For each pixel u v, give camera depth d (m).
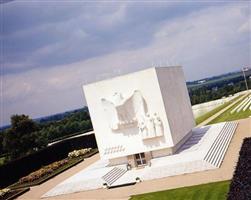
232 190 31.61
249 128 66.19
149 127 53.88
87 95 56.88
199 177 43.41
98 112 56.56
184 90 70.38
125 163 56.94
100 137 56.88
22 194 57.25
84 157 77.44
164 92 55.81
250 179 32.88
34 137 105.19
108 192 47.12
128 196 43.19
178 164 48.28
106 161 63.88
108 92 55.81
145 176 48.72
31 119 107.56
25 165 75.44
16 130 104.00
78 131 160.25
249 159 39.47
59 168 71.19
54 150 85.31
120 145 55.94
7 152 114.69
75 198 47.97
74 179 55.62
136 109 54.66
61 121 182.38
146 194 42.19
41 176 66.12
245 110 91.12
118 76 55.25
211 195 36.34
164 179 46.38
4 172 69.56
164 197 39.56
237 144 55.84
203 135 66.31
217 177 41.69
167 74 59.91
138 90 54.44
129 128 55.31
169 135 53.97
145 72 54.22
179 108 62.72
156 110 54.28
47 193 53.09
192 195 37.88
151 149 54.72
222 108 116.06
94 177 53.09
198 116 116.50
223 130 67.00
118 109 54.31
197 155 49.84
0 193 57.28
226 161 47.59
